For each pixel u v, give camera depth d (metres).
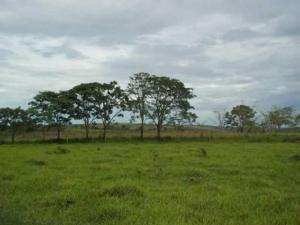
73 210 15.10
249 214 14.41
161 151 40.84
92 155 36.09
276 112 104.06
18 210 15.02
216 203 16.00
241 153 38.03
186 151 40.28
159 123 77.00
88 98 72.56
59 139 70.06
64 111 72.81
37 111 73.00
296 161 30.98
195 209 15.20
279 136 71.50
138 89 76.69
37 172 24.66
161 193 17.80
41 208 15.52
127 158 33.25
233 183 20.62
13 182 21.11
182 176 22.66
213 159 32.16
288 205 15.70
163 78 76.31
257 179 21.75
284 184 20.83
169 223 13.17
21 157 35.00
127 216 14.14
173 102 78.19
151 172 24.06
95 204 15.81
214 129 105.75
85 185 19.92
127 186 18.25
